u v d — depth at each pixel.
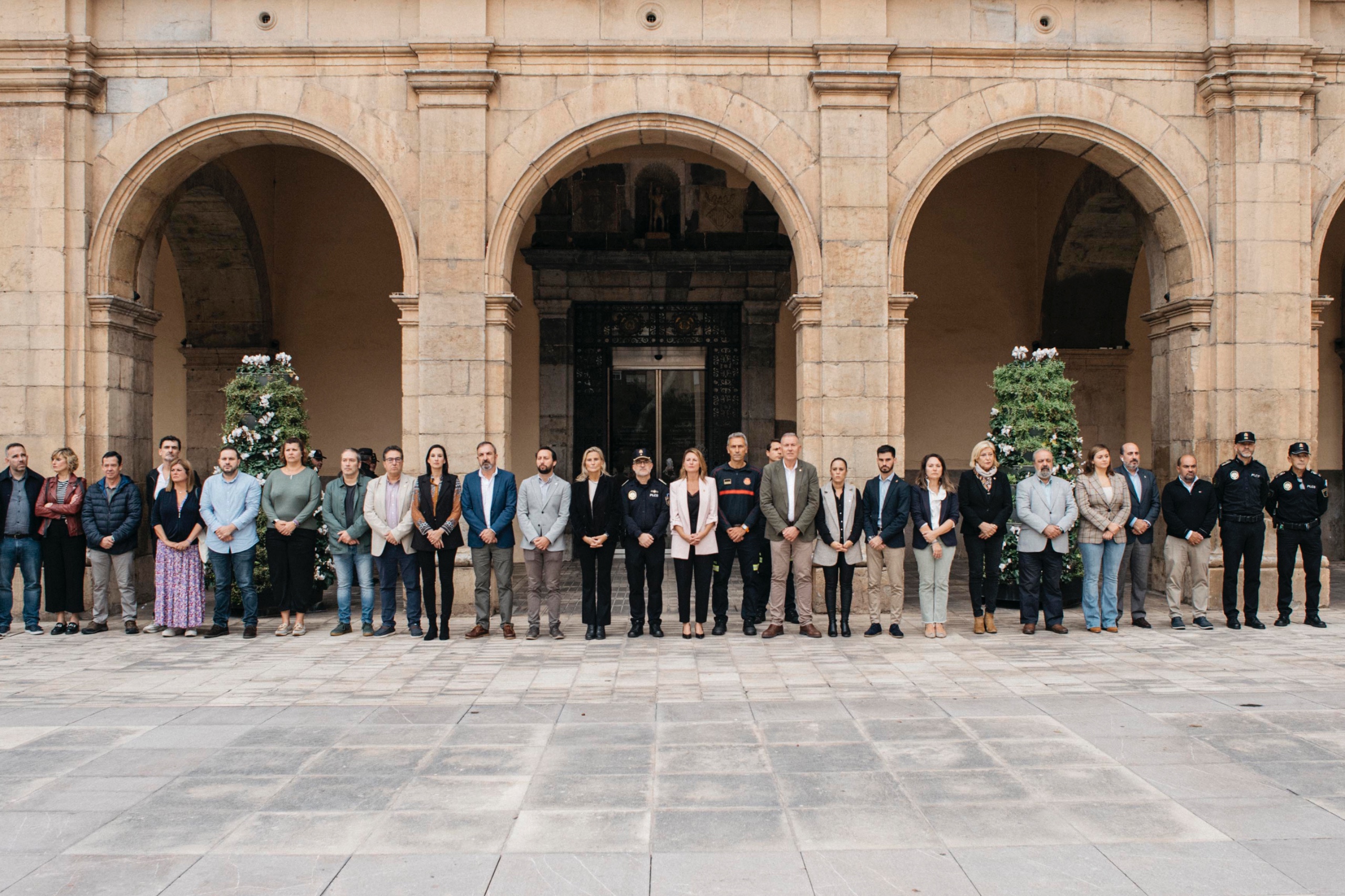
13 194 8.74
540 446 13.26
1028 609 7.82
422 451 8.79
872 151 8.86
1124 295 12.84
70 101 8.80
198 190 11.09
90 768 4.32
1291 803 3.84
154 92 8.90
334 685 5.99
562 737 4.80
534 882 3.17
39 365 8.73
